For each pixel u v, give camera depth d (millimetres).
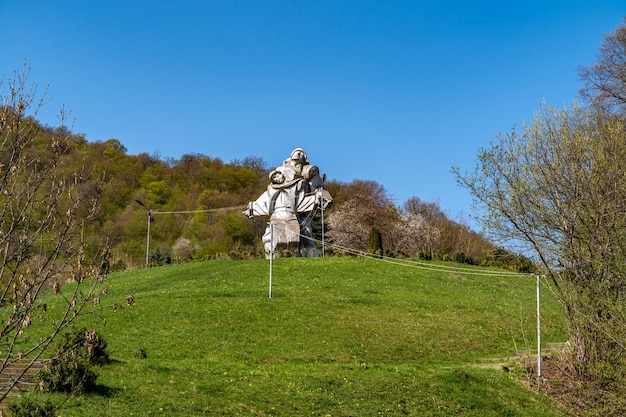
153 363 27672
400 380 27734
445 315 39719
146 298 40594
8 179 12977
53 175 13844
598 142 29594
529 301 46062
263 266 52938
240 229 105562
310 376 27312
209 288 44938
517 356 33375
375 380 27516
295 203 57906
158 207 110125
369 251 62406
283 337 34094
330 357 32031
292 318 36906
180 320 35812
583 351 28609
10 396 22859
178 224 106062
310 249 58312
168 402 23547
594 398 27266
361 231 94062
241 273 50531
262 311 37812
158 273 54781
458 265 57812
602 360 26703
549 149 30234
